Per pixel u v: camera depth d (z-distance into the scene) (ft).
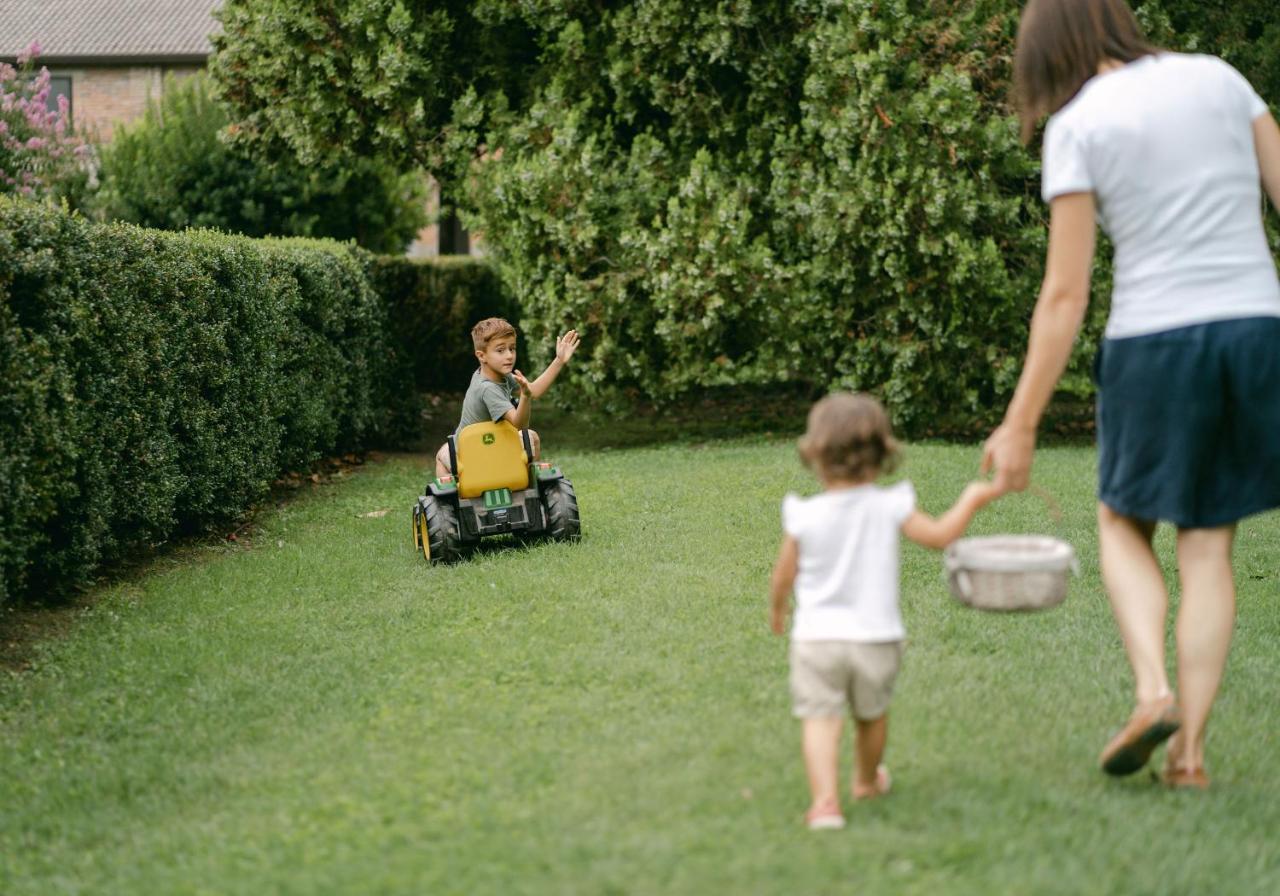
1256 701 14.88
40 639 19.31
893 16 36.24
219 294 26.76
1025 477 11.54
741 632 17.84
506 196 38.60
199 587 22.36
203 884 10.68
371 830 11.44
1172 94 11.44
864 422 11.03
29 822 12.64
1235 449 11.41
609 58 40.19
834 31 36.52
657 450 38.83
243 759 13.93
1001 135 35.78
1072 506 26.84
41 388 18.75
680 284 37.40
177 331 24.56
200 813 12.53
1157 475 11.39
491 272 58.03
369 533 27.22
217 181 55.93
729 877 9.87
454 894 9.89
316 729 14.74
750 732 13.65
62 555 20.66
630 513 27.25
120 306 22.07
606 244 39.32
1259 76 37.93
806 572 11.17
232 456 27.22
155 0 92.58
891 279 37.63
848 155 37.22
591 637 17.79
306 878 10.48
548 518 24.34
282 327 30.19
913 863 10.03
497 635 18.17
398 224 60.85
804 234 38.52
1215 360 11.10
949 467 30.94
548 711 14.79
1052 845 10.39
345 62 40.73
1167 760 12.00
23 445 18.33
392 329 42.42
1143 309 11.34
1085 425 42.96
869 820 11.00
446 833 11.27
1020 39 12.59
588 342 39.83
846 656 10.85
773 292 38.04
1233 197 11.38
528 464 24.36
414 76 40.63
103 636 19.33
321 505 30.91
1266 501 11.39
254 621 19.92
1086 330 36.99
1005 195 39.04
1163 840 10.50
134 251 22.81
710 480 30.58
